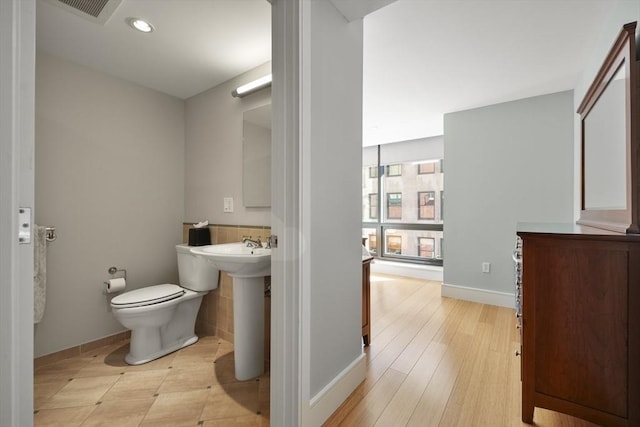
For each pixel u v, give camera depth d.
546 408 1.30
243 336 1.78
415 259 4.61
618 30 1.55
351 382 1.59
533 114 2.91
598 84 1.61
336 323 1.50
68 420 1.42
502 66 2.29
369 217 5.05
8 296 0.56
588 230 1.42
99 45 1.92
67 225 2.08
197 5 1.57
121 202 2.36
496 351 2.07
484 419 1.39
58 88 2.04
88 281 2.18
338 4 1.44
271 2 1.26
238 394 1.64
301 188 1.22
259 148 2.12
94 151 2.21
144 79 2.38
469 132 3.25
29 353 0.60
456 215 3.35
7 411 0.56
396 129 3.98
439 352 2.07
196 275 2.30
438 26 1.79
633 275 1.13
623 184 1.27
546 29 1.82
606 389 1.18
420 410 1.46
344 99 1.56
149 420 1.42
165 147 2.64
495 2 1.58
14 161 0.57
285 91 1.23
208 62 2.13
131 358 2.01
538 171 2.90
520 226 1.88
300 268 1.22
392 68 2.32
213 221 2.48
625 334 1.15
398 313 2.87
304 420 1.24
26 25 0.60
